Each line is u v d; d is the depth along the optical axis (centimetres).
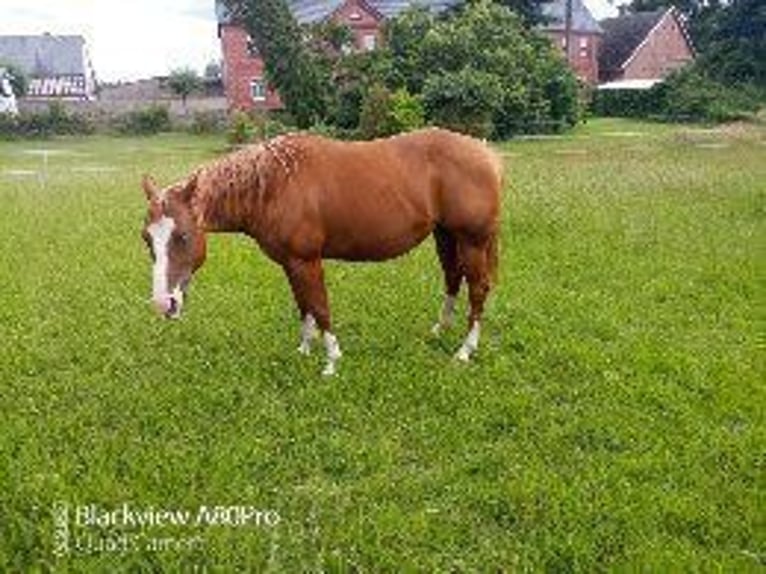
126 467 300
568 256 602
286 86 2162
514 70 1972
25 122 2553
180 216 341
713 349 412
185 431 329
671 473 291
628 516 264
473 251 404
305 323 409
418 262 589
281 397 363
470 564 246
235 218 374
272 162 372
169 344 425
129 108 2767
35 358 406
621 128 2178
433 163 393
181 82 3553
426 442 320
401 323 457
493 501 275
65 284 538
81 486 283
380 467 301
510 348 420
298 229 376
